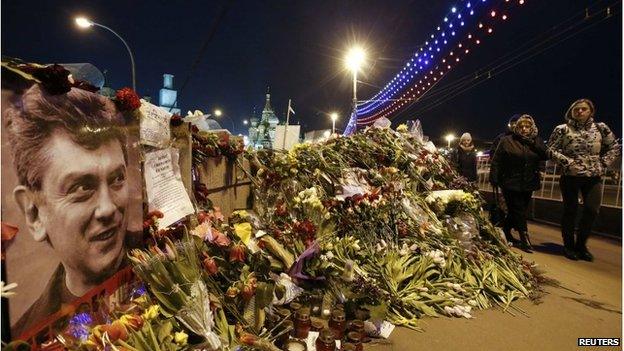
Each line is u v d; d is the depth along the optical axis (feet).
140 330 5.56
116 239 6.14
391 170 16.69
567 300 11.78
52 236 4.81
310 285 9.72
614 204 22.34
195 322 6.02
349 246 11.53
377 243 12.69
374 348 8.48
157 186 7.65
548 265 15.51
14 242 4.24
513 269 13.12
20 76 4.35
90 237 5.51
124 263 6.41
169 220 7.83
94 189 5.58
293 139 29.14
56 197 4.89
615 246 19.29
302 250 10.07
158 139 7.73
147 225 7.08
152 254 6.48
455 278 11.96
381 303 9.35
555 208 26.61
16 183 4.29
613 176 22.39
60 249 4.94
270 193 12.92
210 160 11.06
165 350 5.50
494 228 15.87
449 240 13.69
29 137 4.48
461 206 16.02
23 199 4.39
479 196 19.65
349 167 16.60
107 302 5.94
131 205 6.57
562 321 10.28
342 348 7.67
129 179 6.53
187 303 6.11
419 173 18.30
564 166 16.17
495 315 10.62
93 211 5.56
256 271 8.55
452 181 19.62
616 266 15.48
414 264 11.93
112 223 6.01
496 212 20.98
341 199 13.41
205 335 5.97
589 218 16.02
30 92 4.50
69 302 5.11
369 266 11.38
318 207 11.94
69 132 5.09
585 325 10.07
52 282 4.81
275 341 7.89
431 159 19.86
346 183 14.56
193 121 11.09
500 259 13.39
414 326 9.65
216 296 7.36
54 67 4.66
